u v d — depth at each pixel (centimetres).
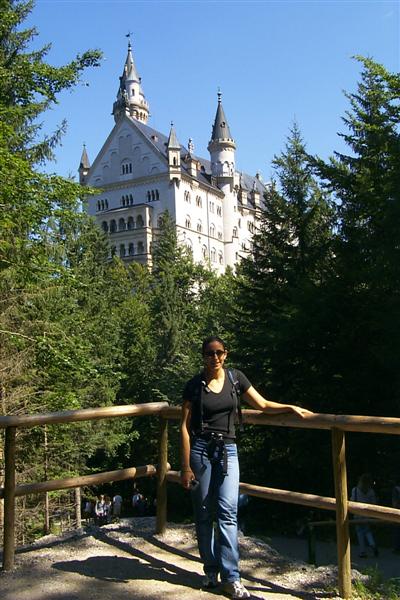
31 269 1348
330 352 1831
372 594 461
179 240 10731
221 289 6606
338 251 1853
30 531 2038
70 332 1689
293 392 1950
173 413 571
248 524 1888
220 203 12281
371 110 1931
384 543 1320
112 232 10950
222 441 435
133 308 4981
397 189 1464
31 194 1214
